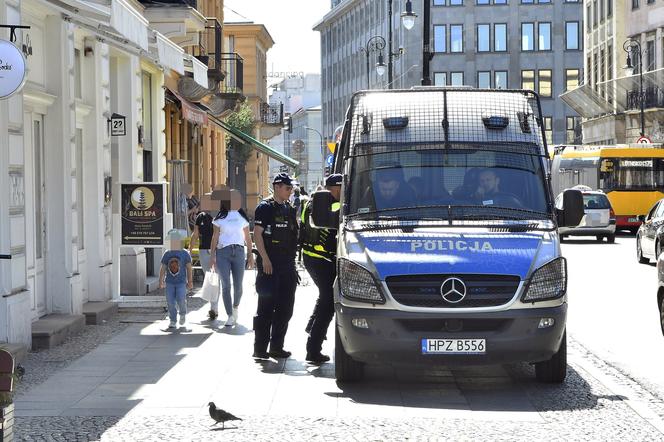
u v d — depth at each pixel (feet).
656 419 31.60
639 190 164.25
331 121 458.50
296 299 68.59
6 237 43.42
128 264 69.92
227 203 54.39
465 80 344.69
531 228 37.91
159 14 87.81
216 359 43.52
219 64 126.21
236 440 28.99
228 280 54.19
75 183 54.03
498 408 33.42
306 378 39.06
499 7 344.49
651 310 62.54
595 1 269.64
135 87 71.51
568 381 38.29
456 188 39.50
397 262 35.73
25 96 48.16
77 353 45.21
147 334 51.34
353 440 28.91
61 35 52.13
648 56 232.73
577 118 347.15
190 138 116.98
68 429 30.40
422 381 38.42
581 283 80.69
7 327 43.06
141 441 28.94
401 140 40.40
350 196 39.55
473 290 35.27
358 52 410.31
